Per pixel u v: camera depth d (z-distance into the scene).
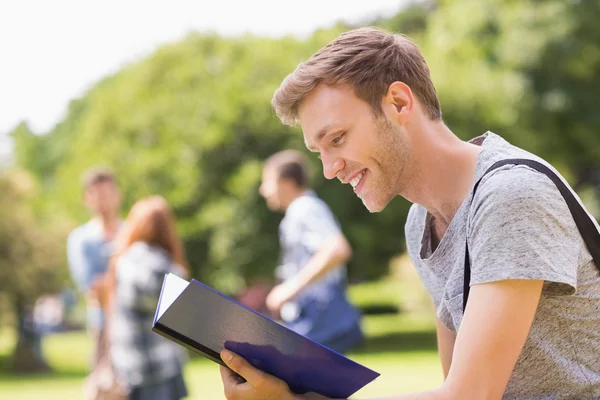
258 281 18.52
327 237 5.00
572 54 19.66
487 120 18.77
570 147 20.94
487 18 20.28
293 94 1.93
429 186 1.97
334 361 1.86
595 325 1.85
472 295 1.75
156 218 5.18
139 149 19.62
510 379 1.88
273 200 5.45
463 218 1.88
